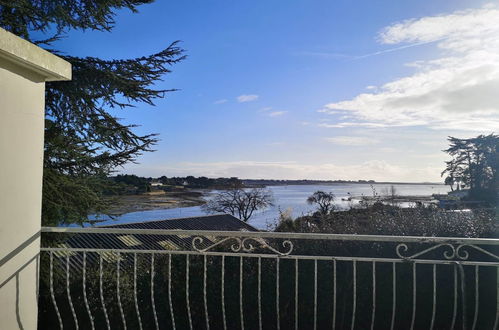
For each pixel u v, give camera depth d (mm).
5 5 5051
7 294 2541
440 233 4555
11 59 2498
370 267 4219
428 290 4105
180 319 4516
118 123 6078
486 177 47719
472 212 5582
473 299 4016
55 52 5770
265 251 4535
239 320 4422
